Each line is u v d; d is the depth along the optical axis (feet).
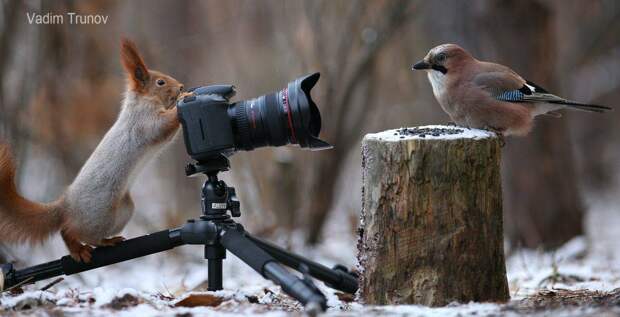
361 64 48.98
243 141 23.08
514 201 45.39
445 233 21.57
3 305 21.68
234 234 22.86
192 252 46.75
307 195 49.78
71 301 22.43
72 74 46.01
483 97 26.99
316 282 33.22
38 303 22.17
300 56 50.49
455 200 21.56
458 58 27.58
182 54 57.52
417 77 57.52
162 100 24.70
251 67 55.11
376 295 22.09
